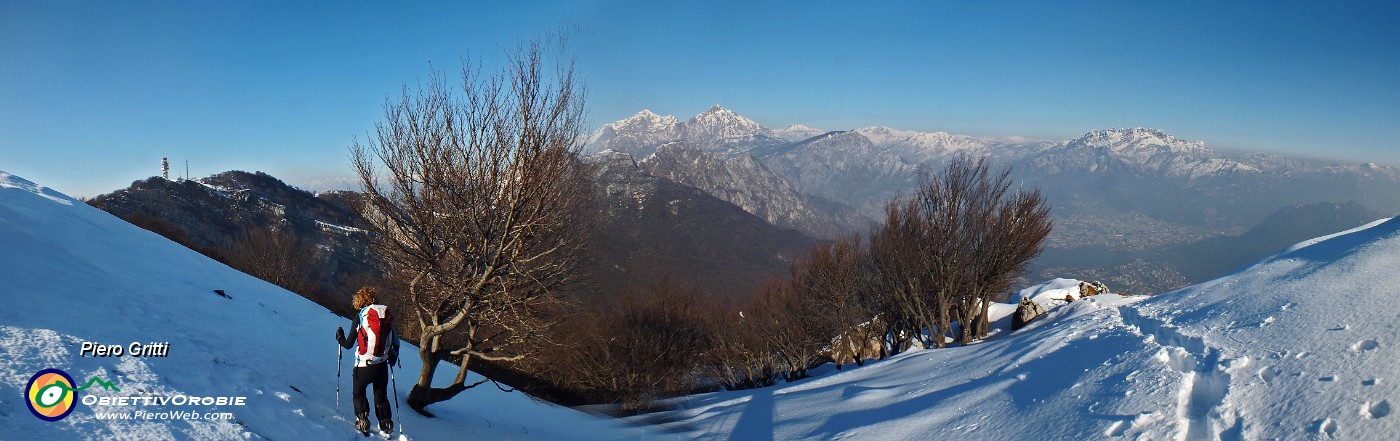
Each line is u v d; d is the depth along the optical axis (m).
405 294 13.52
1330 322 10.03
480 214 11.18
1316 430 7.55
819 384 20.88
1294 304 11.42
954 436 11.38
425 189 11.02
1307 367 8.85
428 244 11.40
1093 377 11.64
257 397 8.09
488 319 12.07
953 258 27.30
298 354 11.97
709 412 19.67
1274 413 8.17
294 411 8.17
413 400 11.45
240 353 9.98
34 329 7.54
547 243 12.39
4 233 11.09
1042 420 10.66
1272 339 10.19
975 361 17.14
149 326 9.31
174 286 13.20
